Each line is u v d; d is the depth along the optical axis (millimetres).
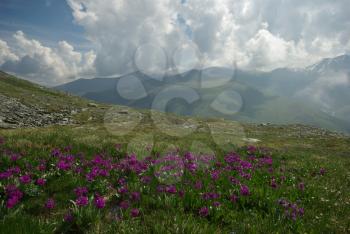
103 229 5785
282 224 6664
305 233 6336
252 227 6230
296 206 7684
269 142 36000
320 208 8266
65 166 9320
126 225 5840
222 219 6715
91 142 14789
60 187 8039
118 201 7586
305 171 13648
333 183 11680
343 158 23625
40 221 5758
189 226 5848
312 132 57469
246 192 8227
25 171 8688
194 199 7520
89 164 10289
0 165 9055
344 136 52562
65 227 5754
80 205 6484
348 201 9164
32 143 12234
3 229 5191
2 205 6145
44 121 44125
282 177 11039
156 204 7316
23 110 48094
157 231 5695
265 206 7734
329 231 6715
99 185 8242
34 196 7371
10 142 11992
